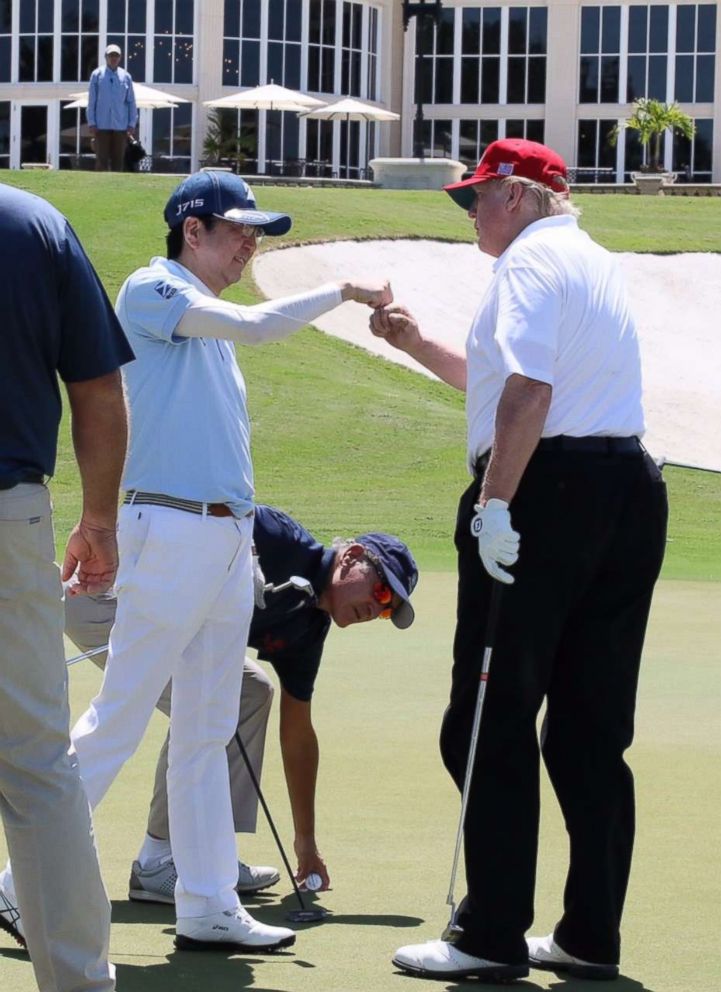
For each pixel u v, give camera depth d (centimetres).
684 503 7200
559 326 1574
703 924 1709
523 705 1595
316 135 19400
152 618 1677
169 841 1850
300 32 19162
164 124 18850
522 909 1590
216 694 1717
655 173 18850
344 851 1959
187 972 1580
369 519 6303
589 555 1592
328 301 1789
